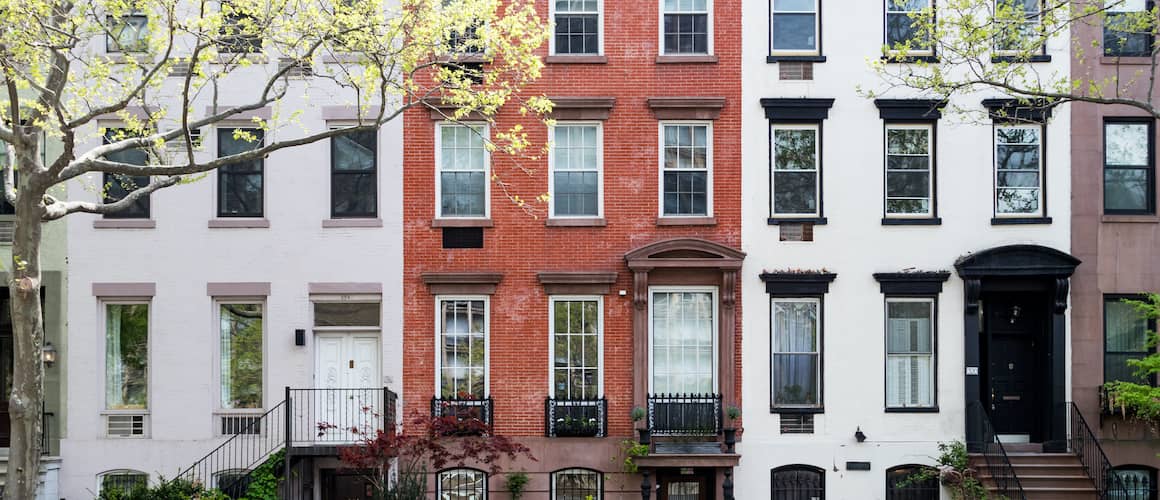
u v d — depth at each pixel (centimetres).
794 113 2014
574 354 2003
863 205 2011
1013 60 1752
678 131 2028
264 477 1827
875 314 2000
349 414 2000
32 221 1456
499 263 2005
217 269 1992
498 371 1994
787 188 2027
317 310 2012
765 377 1991
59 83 1455
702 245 1955
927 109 2011
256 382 2008
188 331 1988
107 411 1981
